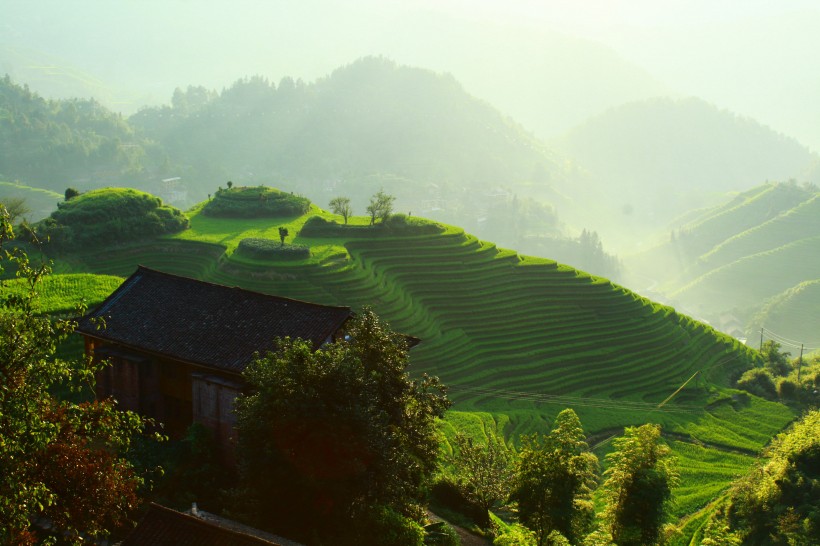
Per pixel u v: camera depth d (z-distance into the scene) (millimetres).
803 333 197250
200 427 36562
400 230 124312
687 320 135250
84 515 22344
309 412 28594
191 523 24672
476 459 47844
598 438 87312
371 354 33438
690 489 76625
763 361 133000
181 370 39250
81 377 22984
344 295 98438
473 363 97562
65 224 111125
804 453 66125
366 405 29812
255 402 29656
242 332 38062
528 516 35250
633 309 123000
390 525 30656
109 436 23172
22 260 22359
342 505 30000
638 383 104938
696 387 107375
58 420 22047
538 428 84062
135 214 118625
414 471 35781
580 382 101125
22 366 20516
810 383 116562
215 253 111188
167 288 41969
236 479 35781
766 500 62969
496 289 116000
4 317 20781
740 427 97000
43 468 21609
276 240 112500
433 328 101250
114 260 108812
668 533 42750
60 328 22109
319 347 36094
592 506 42000
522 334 107062
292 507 29953
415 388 35500
